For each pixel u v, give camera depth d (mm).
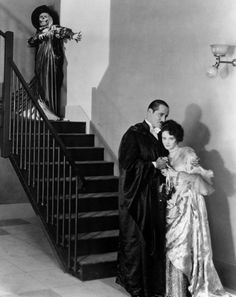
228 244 5891
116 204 7070
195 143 6270
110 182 7332
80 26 8617
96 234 6469
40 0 9359
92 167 7574
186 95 6414
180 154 5453
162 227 5441
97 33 8227
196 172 5379
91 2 8367
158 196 5457
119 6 7734
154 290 5434
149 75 7066
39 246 7305
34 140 6809
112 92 7871
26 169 6965
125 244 5453
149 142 5551
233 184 5805
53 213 6375
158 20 6902
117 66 7766
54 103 8969
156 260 5426
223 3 5910
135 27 7367
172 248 5324
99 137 8141
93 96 8312
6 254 6852
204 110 6145
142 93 7211
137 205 5406
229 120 5832
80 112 8570
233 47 5773
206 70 6113
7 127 7254
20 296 5293
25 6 9281
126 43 7562
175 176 5383
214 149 6016
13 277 5902
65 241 6270
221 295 5441
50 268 6281
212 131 6043
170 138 5406
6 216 9102
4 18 9133
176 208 5379
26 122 6969
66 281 5820
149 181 5430
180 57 6512
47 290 5500
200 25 6211
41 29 8961
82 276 5832
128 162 5422
